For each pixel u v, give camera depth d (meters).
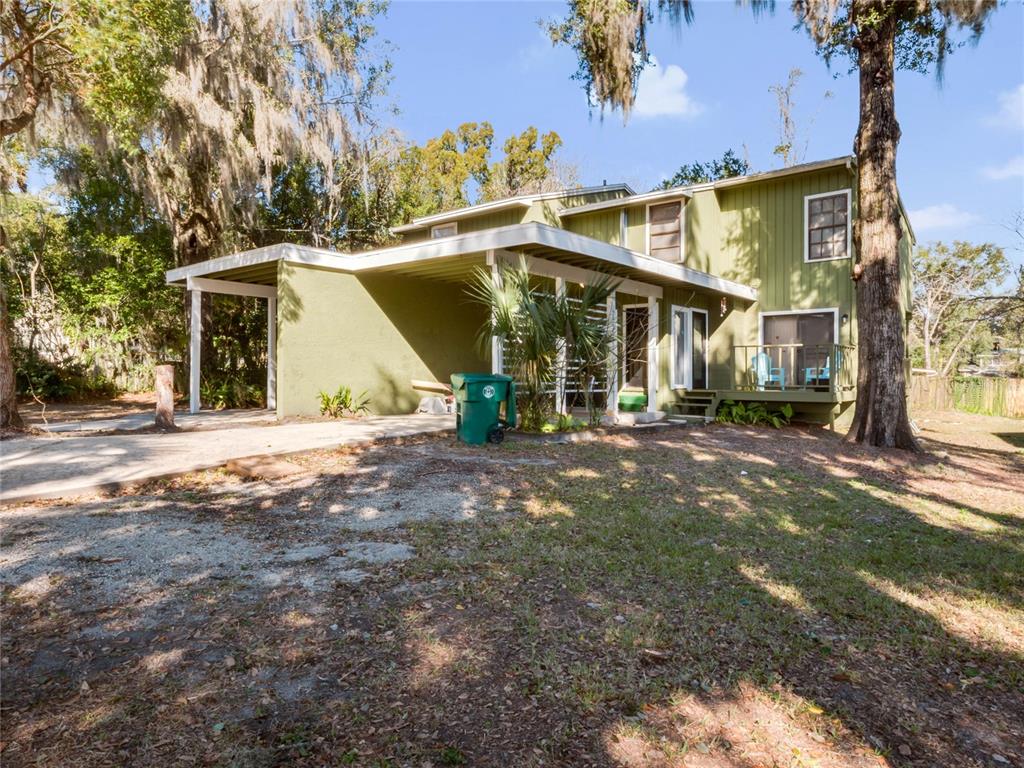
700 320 15.36
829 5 10.02
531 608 3.33
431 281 14.11
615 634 3.04
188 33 12.05
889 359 10.48
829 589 3.78
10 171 13.05
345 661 2.73
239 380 17.36
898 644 3.09
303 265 11.61
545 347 9.30
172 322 19.11
